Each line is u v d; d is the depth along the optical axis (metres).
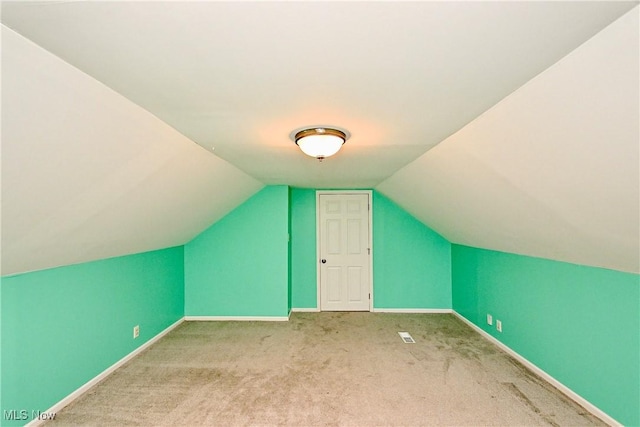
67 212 1.82
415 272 4.78
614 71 1.01
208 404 2.35
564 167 1.54
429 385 2.60
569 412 2.22
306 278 4.85
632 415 1.94
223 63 1.14
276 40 1.00
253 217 4.44
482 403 2.34
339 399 2.40
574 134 1.33
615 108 1.11
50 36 0.95
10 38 0.93
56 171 1.49
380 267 4.80
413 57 1.10
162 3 0.82
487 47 1.04
